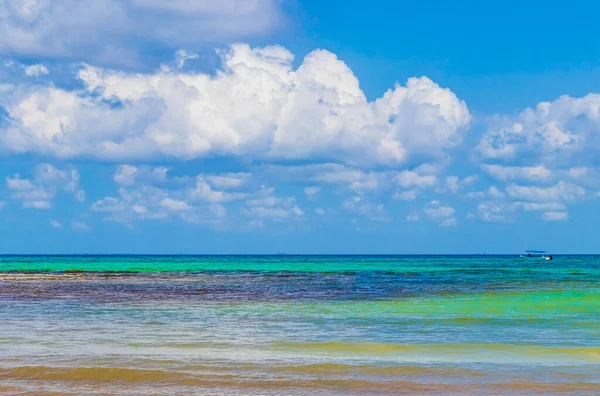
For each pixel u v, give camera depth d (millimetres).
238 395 15008
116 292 48375
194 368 17719
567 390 15297
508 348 21266
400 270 108500
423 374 17031
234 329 26156
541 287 53562
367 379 16453
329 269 116312
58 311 33500
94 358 19172
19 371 17188
